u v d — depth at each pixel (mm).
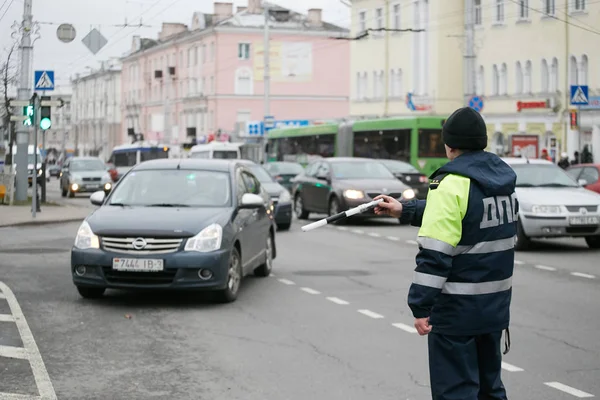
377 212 8438
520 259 25906
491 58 77438
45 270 22875
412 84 87438
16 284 20328
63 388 11375
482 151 7664
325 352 13516
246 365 12680
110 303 17859
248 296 18906
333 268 23797
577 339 14555
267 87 83625
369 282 21109
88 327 15406
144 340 14375
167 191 19297
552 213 27203
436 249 7273
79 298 18422
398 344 14086
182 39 145125
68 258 25641
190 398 10953
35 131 41500
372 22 94812
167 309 17234
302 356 13242
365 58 96625
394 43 90750
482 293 7465
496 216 7465
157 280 17234
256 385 11578
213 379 11883
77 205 56438
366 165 40188
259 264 21125
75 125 189125
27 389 11281
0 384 11516
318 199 40406
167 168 20031
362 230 36656
